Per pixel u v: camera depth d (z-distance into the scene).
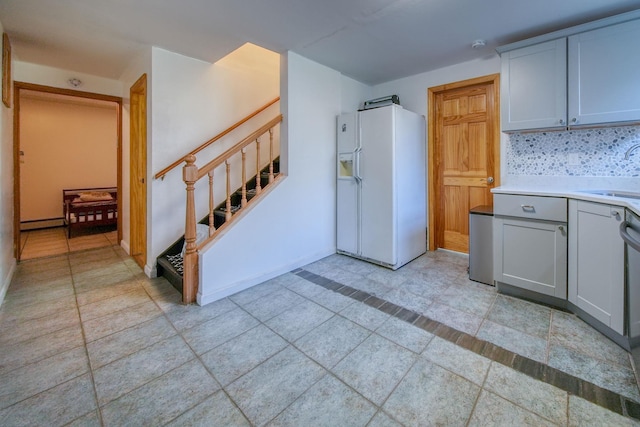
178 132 3.00
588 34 2.13
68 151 5.58
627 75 2.01
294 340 1.82
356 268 3.10
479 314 2.10
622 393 1.34
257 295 2.47
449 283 2.68
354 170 3.25
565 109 2.24
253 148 3.69
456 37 2.60
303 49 2.86
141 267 3.19
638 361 1.44
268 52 3.75
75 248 3.97
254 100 3.64
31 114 5.22
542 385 1.41
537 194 2.16
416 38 2.62
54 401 1.33
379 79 3.77
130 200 3.51
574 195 1.96
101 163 5.91
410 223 3.29
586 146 2.48
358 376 1.50
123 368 1.56
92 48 2.82
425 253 3.60
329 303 2.32
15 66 3.11
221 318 2.10
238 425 1.21
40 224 5.33
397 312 2.16
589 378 1.44
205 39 2.63
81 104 5.58
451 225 3.58
